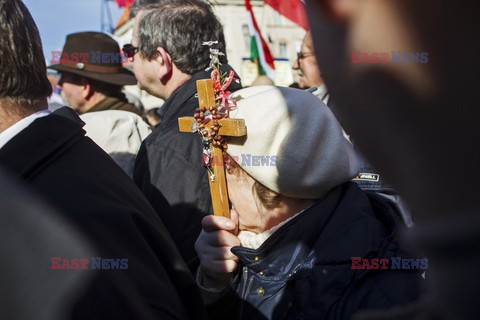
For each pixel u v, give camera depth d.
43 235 0.73
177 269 1.00
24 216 0.72
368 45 0.29
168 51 1.86
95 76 2.52
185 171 1.57
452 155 0.28
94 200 0.88
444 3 0.26
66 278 0.72
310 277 1.05
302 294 1.04
